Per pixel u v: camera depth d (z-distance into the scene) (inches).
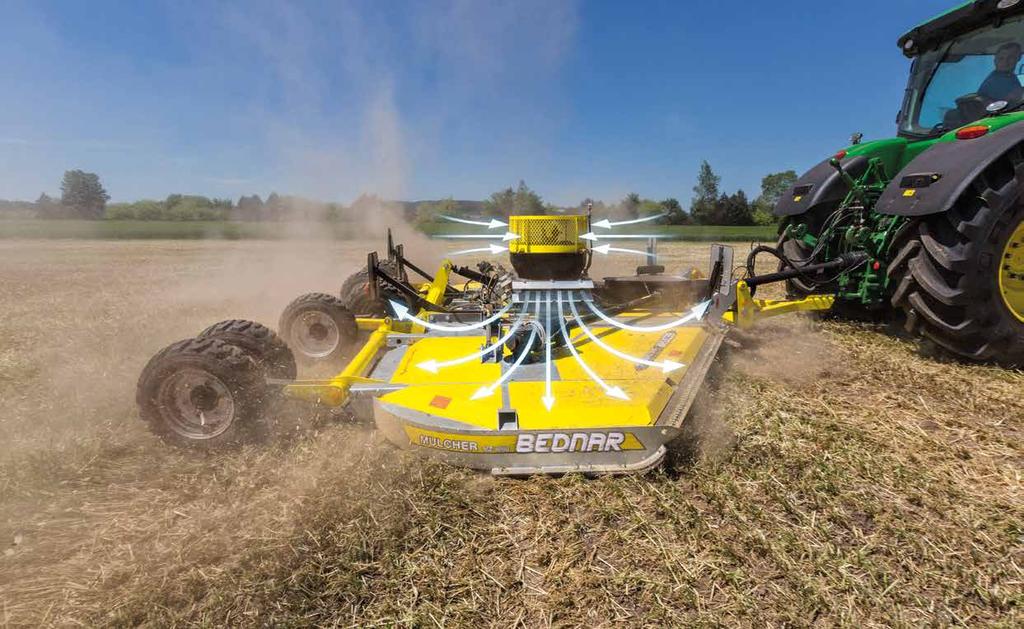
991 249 158.7
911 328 183.5
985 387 161.0
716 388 164.9
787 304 197.2
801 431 135.5
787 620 81.7
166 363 130.0
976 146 161.5
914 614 82.2
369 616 83.9
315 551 96.7
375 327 202.5
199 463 130.4
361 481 114.0
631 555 95.6
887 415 145.7
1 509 112.2
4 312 322.0
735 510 105.3
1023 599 83.5
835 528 101.2
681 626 80.9
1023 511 104.0
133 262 653.9
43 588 91.2
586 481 114.6
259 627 81.4
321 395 130.7
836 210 230.8
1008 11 194.5
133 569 94.0
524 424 115.1
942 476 116.4
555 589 88.7
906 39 233.9
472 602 86.3
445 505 108.4
